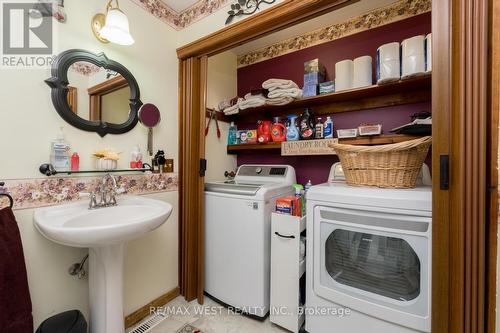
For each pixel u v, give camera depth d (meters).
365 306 1.15
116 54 1.43
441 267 0.92
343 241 1.27
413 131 1.33
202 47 1.64
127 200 1.41
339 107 1.86
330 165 1.97
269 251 1.56
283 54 2.20
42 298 1.14
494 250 0.79
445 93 0.89
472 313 0.85
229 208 1.65
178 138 1.81
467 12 0.83
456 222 0.88
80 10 1.27
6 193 1.01
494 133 0.79
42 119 1.13
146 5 1.60
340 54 1.90
